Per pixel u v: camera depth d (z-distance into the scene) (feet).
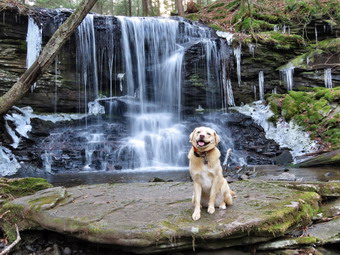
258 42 50.03
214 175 10.96
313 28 54.24
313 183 16.12
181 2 69.87
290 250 10.16
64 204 12.88
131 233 9.45
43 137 37.40
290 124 42.04
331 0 55.21
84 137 38.68
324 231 11.50
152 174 30.42
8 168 31.45
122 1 113.50
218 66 50.85
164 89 49.98
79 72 44.70
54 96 42.88
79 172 32.68
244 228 9.69
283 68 50.62
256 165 34.99
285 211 10.93
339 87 43.68
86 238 10.02
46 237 11.91
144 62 49.16
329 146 35.24
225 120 46.06
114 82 48.16
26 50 40.04
